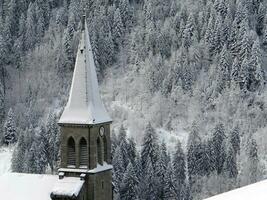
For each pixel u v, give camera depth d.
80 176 133.88
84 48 140.12
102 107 141.12
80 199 132.25
